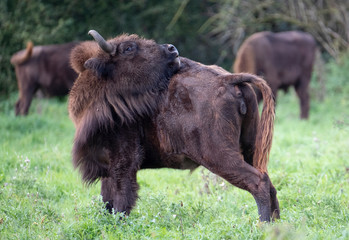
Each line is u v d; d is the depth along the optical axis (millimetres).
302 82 55312
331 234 19047
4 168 31562
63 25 67250
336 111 58344
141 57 22438
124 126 22422
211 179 28000
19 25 65375
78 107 23219
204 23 76938
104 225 21047
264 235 18562
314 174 29734
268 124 20688
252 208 24344
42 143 40531
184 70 22344
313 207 22766
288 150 37062
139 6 76500
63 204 26828
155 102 22094
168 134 21844
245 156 22312
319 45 76000
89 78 23078
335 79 65688
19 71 54469
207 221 22422
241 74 21062
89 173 23375
